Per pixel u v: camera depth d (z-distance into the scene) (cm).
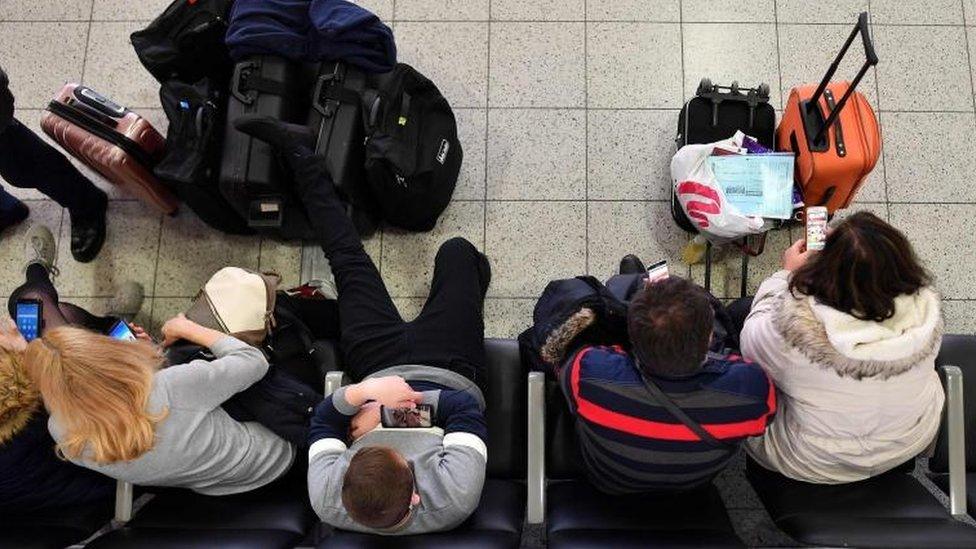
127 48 295
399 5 294
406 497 143
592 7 293
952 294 260
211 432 167
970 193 269
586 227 270
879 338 147
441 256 211
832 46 286
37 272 240
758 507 237
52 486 172
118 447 149
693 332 144
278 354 209
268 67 229
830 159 227
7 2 295
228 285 209
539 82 286
